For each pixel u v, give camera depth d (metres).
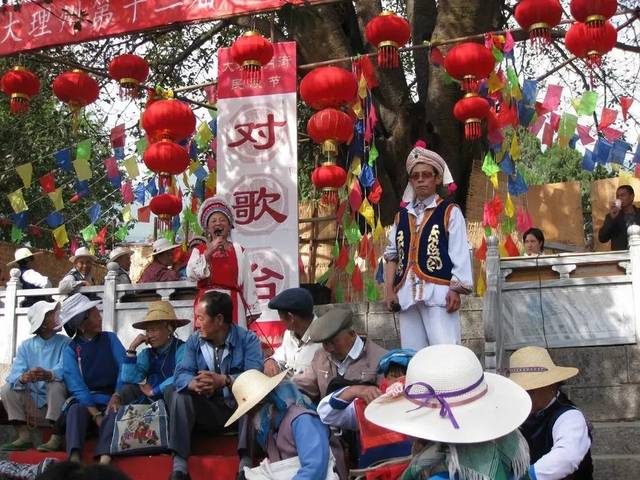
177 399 6.15
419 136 11.84
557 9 8.06
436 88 11.52
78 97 9.36
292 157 9.06
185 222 10.52
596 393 7.84
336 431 5.62
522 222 9.74
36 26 10.01
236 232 8.99
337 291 10.99
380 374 5.37
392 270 6.72
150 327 6.69
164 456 6.30
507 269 8.55
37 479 2.60
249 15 9.34
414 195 6.72
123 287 8.85
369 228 11.80
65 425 6.76
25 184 10.01
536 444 4.56
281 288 8.83
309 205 13.38
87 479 2.54
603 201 13.06
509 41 8.62
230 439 6.33
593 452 6.78
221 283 7.55
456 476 3.54
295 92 9.20
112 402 6.59
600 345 8.24
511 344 8.39
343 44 11.48
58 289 9.12
